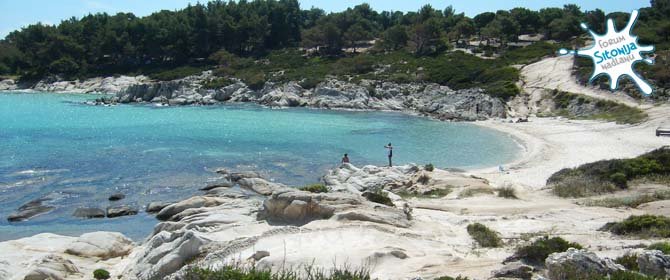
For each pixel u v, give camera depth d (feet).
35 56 494.59
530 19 463.83
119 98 355.36
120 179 140.26
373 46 486.38
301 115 286.66
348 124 251.19
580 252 46.34
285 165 160.56
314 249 67.41
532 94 290.15
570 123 230.07
